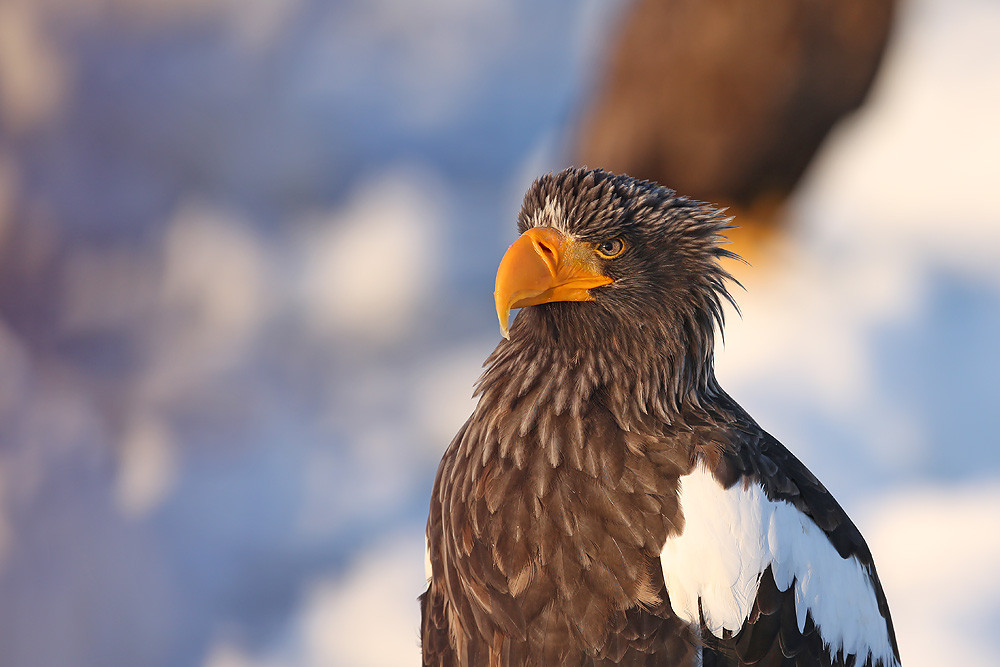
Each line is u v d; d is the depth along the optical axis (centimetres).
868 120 1897
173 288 2142
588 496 1012
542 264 1014
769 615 1014
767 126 1409
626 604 1012
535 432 1014
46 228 2239
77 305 2119
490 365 1022
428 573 1025
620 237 1015
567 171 1019
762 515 1014
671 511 1012
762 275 1508
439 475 1023
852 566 1022
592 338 1015
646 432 1014
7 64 2456
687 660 1013
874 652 1023
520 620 1014
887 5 1373
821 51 1373
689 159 1451
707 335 1018
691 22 1401
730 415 1020
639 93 1455
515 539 1013
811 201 1698
